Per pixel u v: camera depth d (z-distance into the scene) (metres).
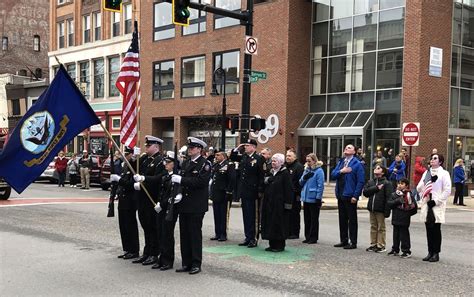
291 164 11.26
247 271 7.80
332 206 18.17
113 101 37.53
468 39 25.20
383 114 24.88
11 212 14.52
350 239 10.02
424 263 8.73
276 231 9.35
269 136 16.33
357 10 26.11
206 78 30.34
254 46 15.73
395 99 24.38
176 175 7.46
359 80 25.95
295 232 11.20
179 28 32.00
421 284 7.25
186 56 31.53
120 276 7.35
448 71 24.20
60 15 42.66
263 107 27.75
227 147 29.53
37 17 56.62
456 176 20.55
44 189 23.36
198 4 14.45
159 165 8.10
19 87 45.62
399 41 24.23
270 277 7.43
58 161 25.62
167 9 32.91
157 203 7.93
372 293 6.70
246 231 10.05
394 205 9.26
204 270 7.83
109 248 9.40
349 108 26.33
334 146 25.94
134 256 8.52
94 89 39.38
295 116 27.27
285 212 9.45
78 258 8.52
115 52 37.28
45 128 7.55
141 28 34.53
